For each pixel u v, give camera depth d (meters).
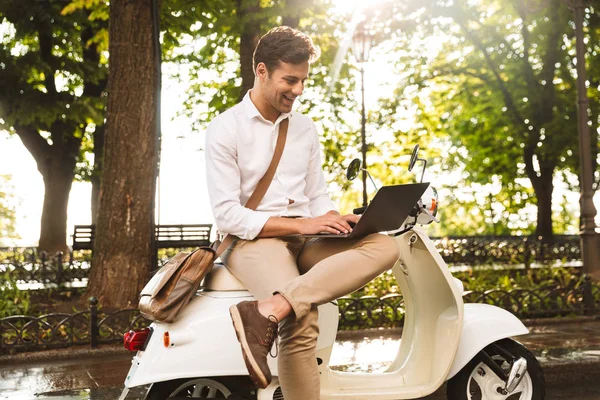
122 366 7.07
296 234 3.41
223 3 13.73
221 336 3.58
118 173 9.86
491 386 4.29
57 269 15.45
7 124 19.53
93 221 22.58
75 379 6.46
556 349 7.23
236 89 16.78
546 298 9.91
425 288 4.22
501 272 14.12
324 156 23.34
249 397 3.74
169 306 3.51
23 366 7.17
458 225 43.53
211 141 3.51
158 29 9.91
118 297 9.64
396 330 8.88
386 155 26.48
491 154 27.44
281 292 3.11
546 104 22.78
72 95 20.31
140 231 9.81
